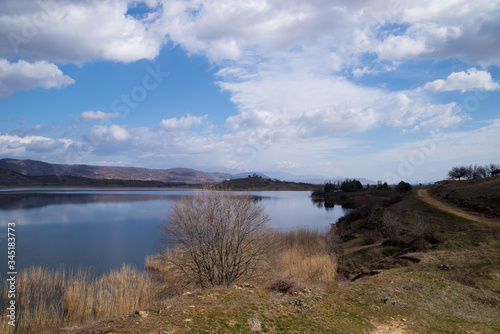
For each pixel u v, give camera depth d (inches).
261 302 394.3
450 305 463.5
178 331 278.4
